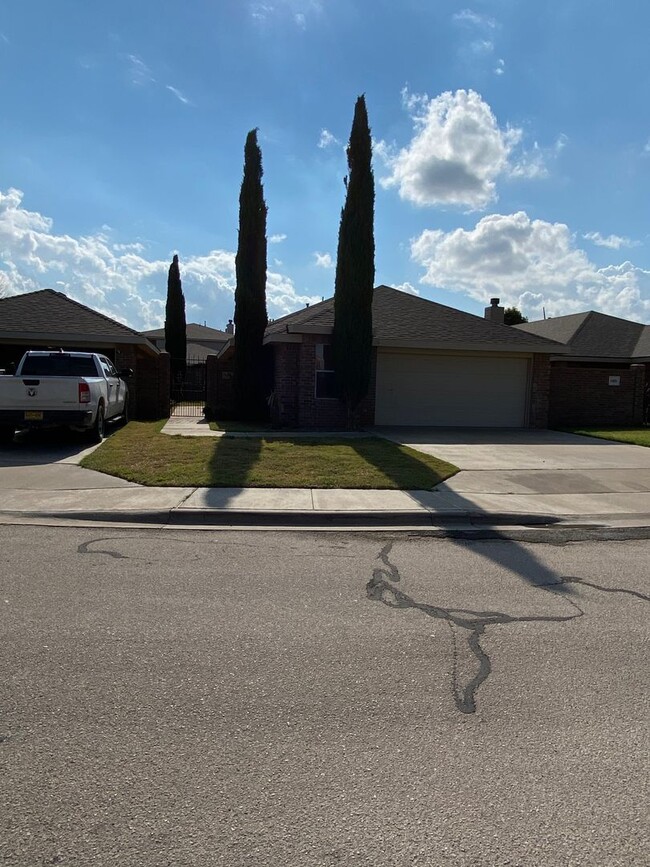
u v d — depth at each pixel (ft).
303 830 7.48
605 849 7.27
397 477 30.42
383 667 11.73
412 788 8.28
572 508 25.76
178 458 34.45
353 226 50.16
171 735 9.38
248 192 60.59
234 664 11.73
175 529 22.33
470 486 29.53
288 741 9.30
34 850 7.09
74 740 9.20
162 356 65.77
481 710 10.27
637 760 8.98
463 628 13.64
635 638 13.23
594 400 66.33
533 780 8.48
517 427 59.93
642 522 24.23
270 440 43.21
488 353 59.11
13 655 11.92
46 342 56.39
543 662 12.04
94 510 23.76
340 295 51.11
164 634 13.01
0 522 22.79
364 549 20.07
